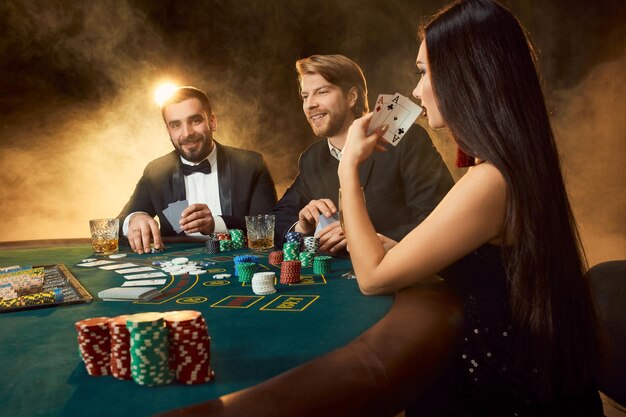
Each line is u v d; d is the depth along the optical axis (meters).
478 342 1.58
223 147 4.29
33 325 1.56
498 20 1.55
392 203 3.29
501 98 1.53
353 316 1.55
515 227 1.51
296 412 0.95
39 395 1.07
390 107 1.92
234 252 2.98
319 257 2.25
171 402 1.02
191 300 1.83
